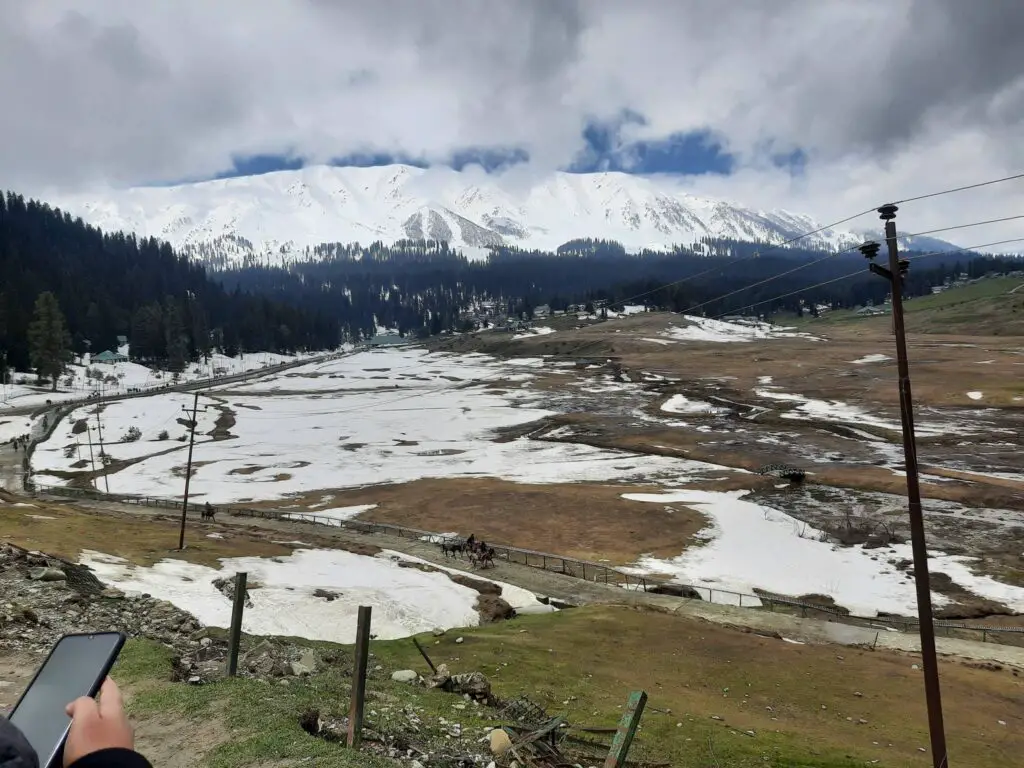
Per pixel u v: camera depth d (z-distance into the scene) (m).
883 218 17.45
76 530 44.47
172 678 11.70
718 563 50.91
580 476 84.81
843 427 103.69
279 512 68.88
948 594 44.38
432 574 43.28
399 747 10.18
